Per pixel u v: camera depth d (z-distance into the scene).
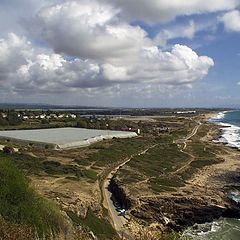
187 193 80.31
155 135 190.12
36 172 83.19
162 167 109.56
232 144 183.62
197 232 65.06
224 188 89.25
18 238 22.00
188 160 126.88
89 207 62.25
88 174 90.31
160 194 77.25
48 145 127.50
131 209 69.31
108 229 55.75
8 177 28.66
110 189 83.62
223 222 70.56
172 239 31.25
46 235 25.80
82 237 31.62
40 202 29.80
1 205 25.86
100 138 155.62
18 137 144.62
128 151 130.12
